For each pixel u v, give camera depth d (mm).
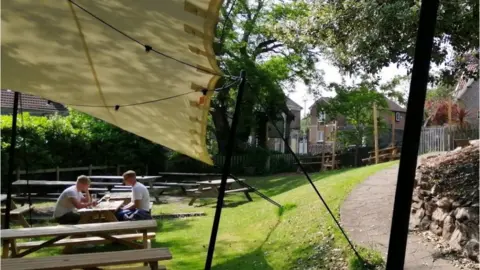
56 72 4441
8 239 5742
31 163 15000
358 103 28609
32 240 7789
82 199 8023
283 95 24344
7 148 14016
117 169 19312
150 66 3982
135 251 4648
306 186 11609
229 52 22969
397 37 6336
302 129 50156
